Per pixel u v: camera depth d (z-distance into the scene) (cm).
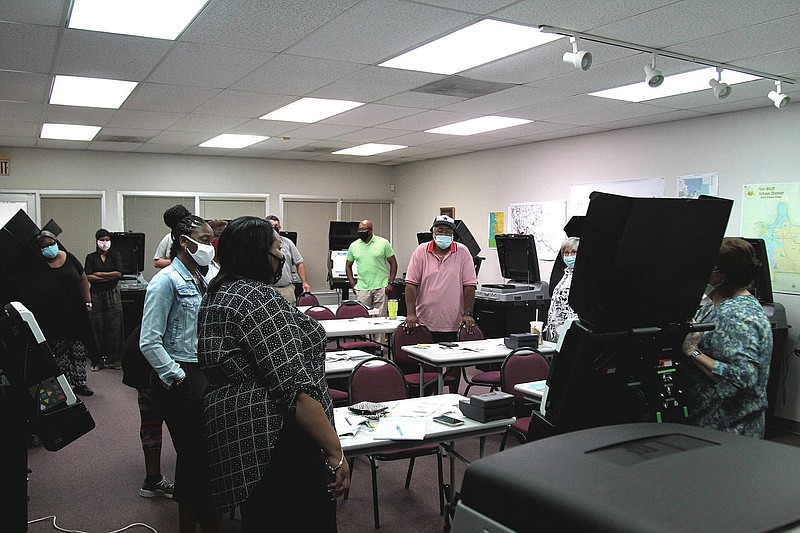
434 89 486
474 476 79
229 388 187
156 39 359
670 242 149
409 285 513
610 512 64
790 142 507
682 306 159
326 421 184
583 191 701
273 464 181
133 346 327
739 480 72
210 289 196
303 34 350
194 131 696
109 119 618
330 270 900
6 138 737
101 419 515
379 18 324
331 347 696
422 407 306
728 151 554
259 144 809
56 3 302
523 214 787
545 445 85
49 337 303
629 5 301
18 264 281
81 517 333
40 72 430
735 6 301
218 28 340
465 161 891
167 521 328
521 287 652
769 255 521
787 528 62
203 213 924
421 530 321
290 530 184
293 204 987
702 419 207
